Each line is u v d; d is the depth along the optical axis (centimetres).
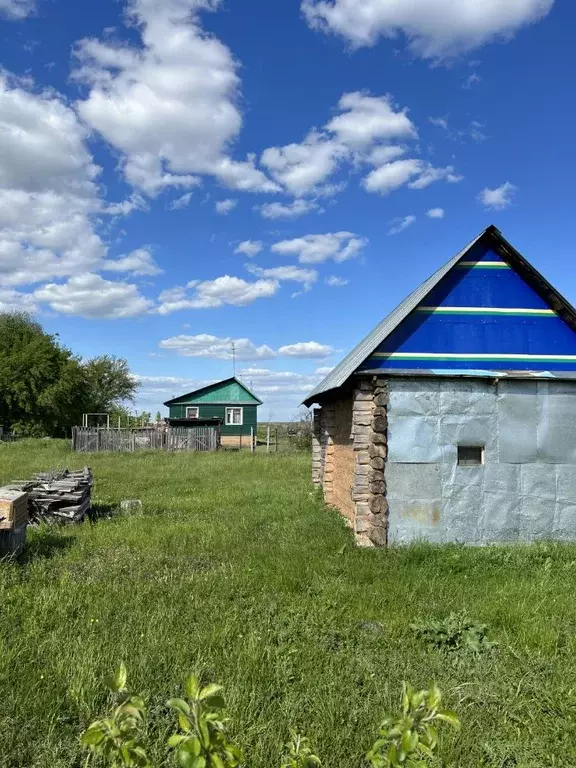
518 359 934
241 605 625
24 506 829
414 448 912
